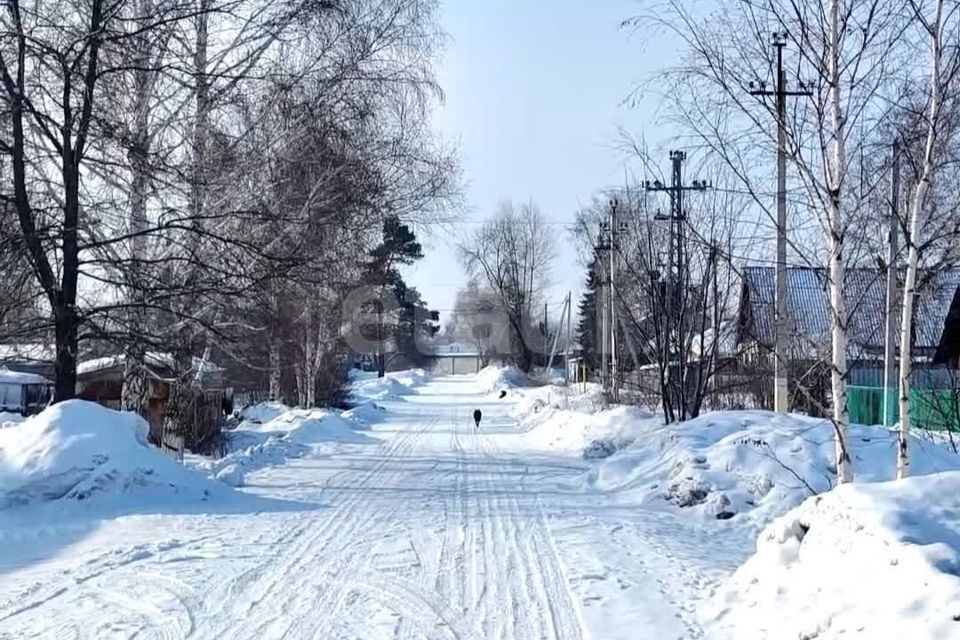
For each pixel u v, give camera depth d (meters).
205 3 15.46
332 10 17.20
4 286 14.58
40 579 8.20
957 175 8.79
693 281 21.45
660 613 7.34
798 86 8.62
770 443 14.06
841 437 8.48
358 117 18.94
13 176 14.39
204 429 21.81
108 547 9.71
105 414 13.47
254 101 16.81
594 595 7.95
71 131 14.54
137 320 15.54
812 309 19.61
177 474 13.43
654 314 22.11
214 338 16.88
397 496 14.57
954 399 18.92
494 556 9.62
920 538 5.90
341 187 18.59
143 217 15.71
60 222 14.72
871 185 8.80
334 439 27.56
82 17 14.58
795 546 7.27
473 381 94.31
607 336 42.38
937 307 29.34
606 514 12.73
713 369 22.48
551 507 13.38
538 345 101.44
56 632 6.62
